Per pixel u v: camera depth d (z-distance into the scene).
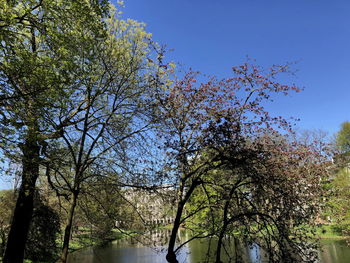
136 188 10.25
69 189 10.93
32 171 10.87
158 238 10.27
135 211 10.94
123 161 10.48
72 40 9.84
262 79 8.21
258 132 8.29
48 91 8.83
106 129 10.80
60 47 9.36
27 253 17.73
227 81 8.62
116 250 28.66
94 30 10.20
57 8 9.31
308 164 9.67
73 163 11.05
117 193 11.23
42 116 9.23
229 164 7.51
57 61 9.27
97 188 11.07
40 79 8.65
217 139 7.39
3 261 11.74
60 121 10.38
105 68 11.23
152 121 10.07
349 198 18.66
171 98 8.91
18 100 8.70
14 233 11.97
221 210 9.05
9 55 8.49
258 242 7.44
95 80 10.67
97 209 11.95
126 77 11.41
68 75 9.54
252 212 7.37
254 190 7.63
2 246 18.81
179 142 8.39
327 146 10.79
